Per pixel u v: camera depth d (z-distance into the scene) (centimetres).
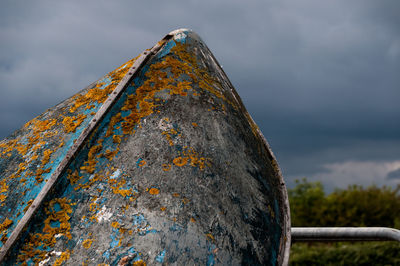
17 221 182
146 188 186
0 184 198
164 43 243
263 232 205
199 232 182
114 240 172
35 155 204
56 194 184
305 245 698
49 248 172
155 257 171
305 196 952
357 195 931
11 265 168
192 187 191
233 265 183
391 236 276
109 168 191
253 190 214
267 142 264
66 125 213
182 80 225
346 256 643
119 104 210
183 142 202
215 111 222
